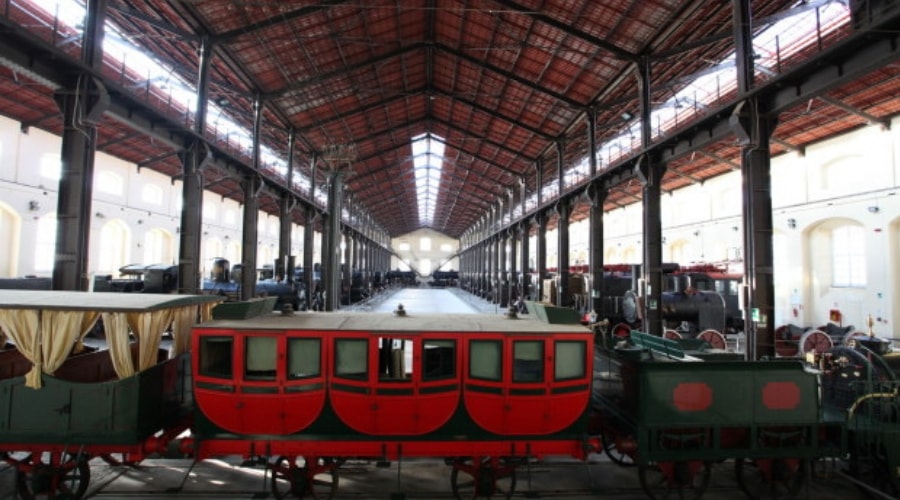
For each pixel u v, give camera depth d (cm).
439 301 4625
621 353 792
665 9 1398
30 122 2156
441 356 679
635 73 1727
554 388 674
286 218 2569
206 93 1619
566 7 1536
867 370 782
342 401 659
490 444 680
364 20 1820
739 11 1105
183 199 1538
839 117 1898
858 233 2055
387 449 670
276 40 1766
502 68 2162
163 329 705
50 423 636
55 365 639
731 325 2300
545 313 761
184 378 773
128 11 1373
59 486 677
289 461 689
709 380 704
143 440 654
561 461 891
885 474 727
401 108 2953
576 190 2258
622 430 747
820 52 873
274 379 652
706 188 2936
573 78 2006
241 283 2027
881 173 1870
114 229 2781
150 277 2094
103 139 2416
